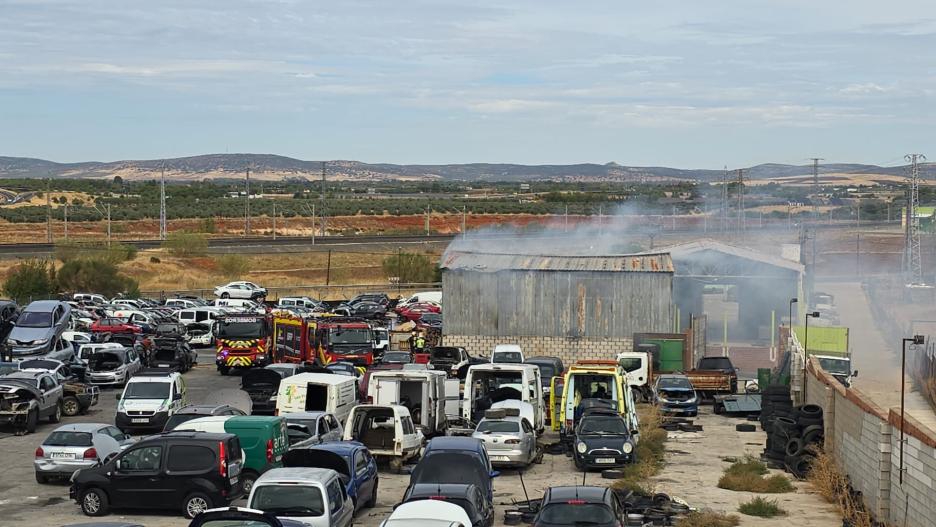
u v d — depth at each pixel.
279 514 18.12
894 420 21.62
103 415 39.69
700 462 31.33
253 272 112.06
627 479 27.05
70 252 104.06
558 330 54.69
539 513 18.09
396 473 28.23
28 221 156.12
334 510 18.72
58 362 41.09
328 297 101.75
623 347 54.19
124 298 85.94
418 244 130.88
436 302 87.56
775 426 30.47
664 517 22.30
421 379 32.06
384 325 60.94
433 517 16.48
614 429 30.23
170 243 115.75
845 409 26.89
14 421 34.84
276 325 52.12
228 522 15.85
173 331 62.44
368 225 179.12
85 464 26.31
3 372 40.00
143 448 22.67
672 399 42.12
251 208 186.38
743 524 22.69
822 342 48.47
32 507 24.00
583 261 56.50
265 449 24.19
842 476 26.00
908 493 20.52
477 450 22.23
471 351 55.31
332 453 22.38
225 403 32.66
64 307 52.53
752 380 51.38
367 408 28.72
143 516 22.66
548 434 37.44
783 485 26.75
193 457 22.45
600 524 17.66
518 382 34.81
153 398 34.38
